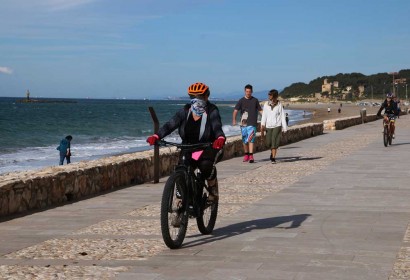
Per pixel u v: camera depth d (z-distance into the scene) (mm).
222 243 6391
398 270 5109
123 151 32625
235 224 7520
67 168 10383
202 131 6496
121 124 75875
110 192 10828
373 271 5086
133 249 6160
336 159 16391
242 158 17500
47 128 63500
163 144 6516
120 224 7664
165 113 128250
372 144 22125
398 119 50469
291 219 7750
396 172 12977
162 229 5965
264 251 5941
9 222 7891
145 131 61344
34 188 9039
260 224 7457
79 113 119312
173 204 6203
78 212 8672
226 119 99188
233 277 4973
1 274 5176
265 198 9664
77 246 6340
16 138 47750
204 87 6543
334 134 30281
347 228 7070
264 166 15039
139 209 8883
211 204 6816
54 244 6461
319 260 5508
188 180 6391
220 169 14359
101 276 5074
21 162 26047
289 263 5418
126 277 5031
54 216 8352
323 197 9633
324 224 7355
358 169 13719
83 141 44312
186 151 6562
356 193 10000
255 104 16109
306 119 88500
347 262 5414
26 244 6477
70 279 4992
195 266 5395
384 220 7570
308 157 17359
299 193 10156
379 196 9633
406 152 18328
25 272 5238
